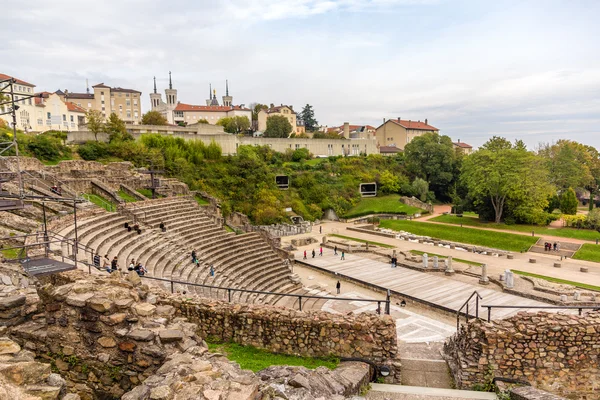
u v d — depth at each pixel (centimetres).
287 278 4022
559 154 9612
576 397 1282
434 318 3088
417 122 15938
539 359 1287
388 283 3950
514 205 7275
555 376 1287
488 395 1205
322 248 5741
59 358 1048
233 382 805
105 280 1226
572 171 9262
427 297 3472
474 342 1352
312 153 11019
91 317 1024
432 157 10688
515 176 6656
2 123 5856
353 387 1085
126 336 989
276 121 11944
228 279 3212
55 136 6450
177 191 5559
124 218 3478
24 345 1077
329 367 1308
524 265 4809
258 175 8031
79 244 2403
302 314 1440
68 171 4497
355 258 5134
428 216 8588
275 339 1428
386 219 8188
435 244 6169
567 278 4194
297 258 5159
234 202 7244
